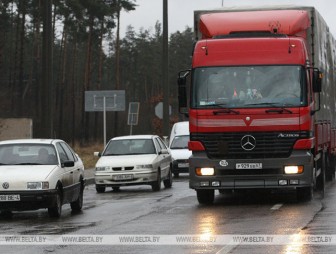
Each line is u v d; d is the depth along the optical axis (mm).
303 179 38281
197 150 38812
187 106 40062
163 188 58188
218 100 38625
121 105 77625
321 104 44469
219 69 38844
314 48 43031
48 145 39125
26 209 35969
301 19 41406
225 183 38531
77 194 40500
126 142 57812
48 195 35969
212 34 41000
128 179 54344
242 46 38938
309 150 38938
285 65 38562
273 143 38312
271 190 50281
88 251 24906
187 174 79500
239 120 38375
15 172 36500
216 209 37812
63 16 159625
